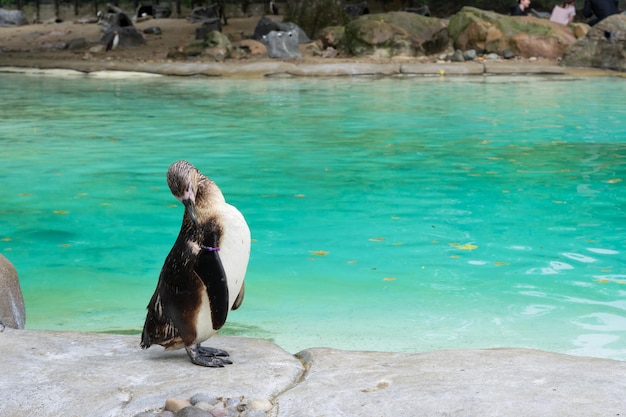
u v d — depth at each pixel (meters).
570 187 10.16
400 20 27.86
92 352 4.47
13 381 4.00
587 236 8.11
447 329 5.73
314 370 4.11
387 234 8.26
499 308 6.17
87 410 3.71
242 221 3.94
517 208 9.19
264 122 15.52
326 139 13.67
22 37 39.25
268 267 7.25
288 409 3.66
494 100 18.39
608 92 19.75
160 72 25.36
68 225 8.71
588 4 28.03
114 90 21.33
